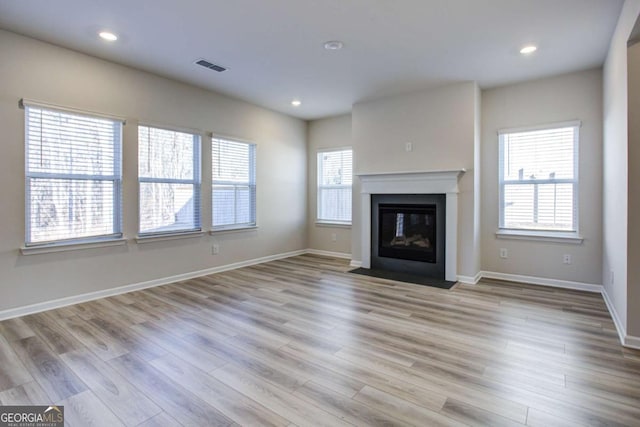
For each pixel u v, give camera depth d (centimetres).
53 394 197
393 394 198
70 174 352
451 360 238
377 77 424
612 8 269
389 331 288
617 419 176
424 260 479
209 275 484
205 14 280
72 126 353
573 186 418
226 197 515
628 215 260
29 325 298
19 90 317
